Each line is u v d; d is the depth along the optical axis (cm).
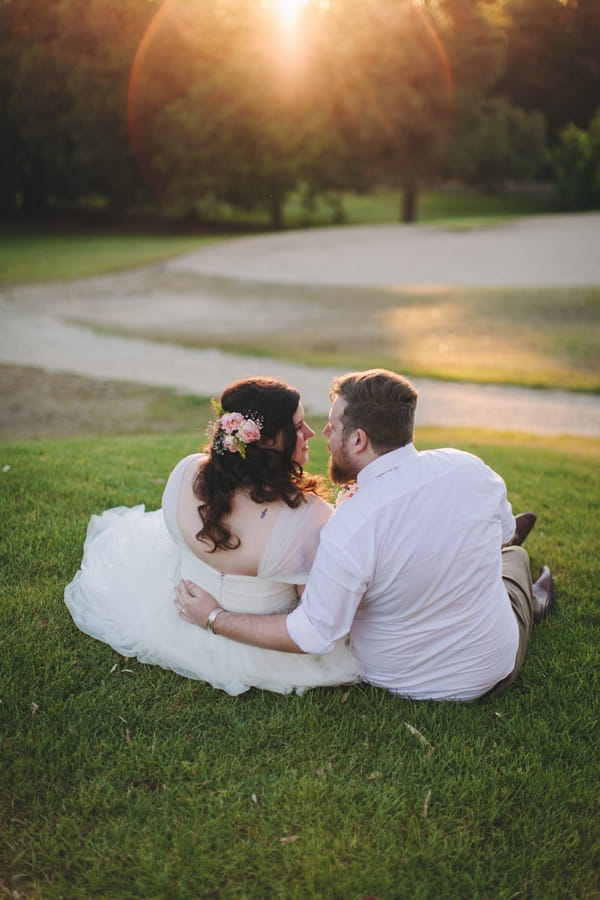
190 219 4375
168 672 288
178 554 294
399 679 273
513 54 5609
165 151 3956
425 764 245
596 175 4812
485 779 239
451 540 244
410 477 244
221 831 219
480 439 847
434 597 251
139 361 1443
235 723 263
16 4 3994
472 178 4684
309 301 1988
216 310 1931
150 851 212
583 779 242
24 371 1357
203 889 202
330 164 4106
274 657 270
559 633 326
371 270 2345
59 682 275
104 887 203
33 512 416
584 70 5638
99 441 716
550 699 281
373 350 1505
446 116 4097
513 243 2634
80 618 309
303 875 207
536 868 211
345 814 226
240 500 250
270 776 240
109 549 321
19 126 4119
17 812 223
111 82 3806
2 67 4041
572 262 2288
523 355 1437
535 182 5962
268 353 1480
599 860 215
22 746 246
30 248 3103
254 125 3884
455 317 1750
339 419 248
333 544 241
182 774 239
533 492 534
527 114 5628
